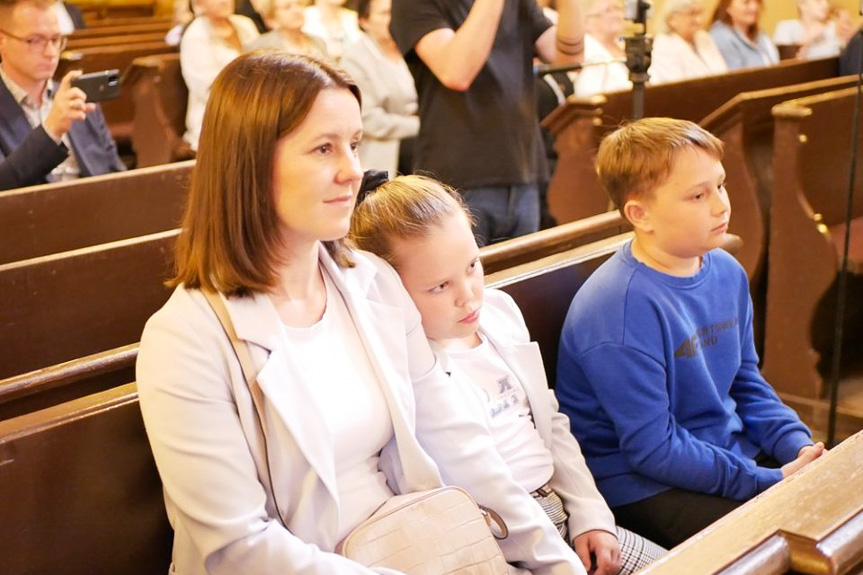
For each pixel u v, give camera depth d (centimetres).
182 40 510
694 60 557
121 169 400
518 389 200
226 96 151
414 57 315
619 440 215
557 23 332
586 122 408
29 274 242
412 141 475
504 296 209
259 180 150
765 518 114
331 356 162
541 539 177
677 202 211
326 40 525
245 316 152
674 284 216
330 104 152
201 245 154
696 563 106
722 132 370
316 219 153
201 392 147
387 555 155
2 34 359
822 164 361
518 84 320
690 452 209
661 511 212
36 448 156
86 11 858
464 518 162
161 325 150
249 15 521
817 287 353
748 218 369
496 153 316
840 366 373
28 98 372
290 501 154
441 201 186
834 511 114
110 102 579
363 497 163
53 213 297
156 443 147
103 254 253
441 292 185
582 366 216
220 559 147
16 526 154
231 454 148
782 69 498
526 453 195
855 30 519
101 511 164
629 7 352
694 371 217
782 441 227
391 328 170
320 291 167
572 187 418
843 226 368
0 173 332
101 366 182
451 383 183
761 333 380
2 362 240
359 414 162
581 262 240
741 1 566
